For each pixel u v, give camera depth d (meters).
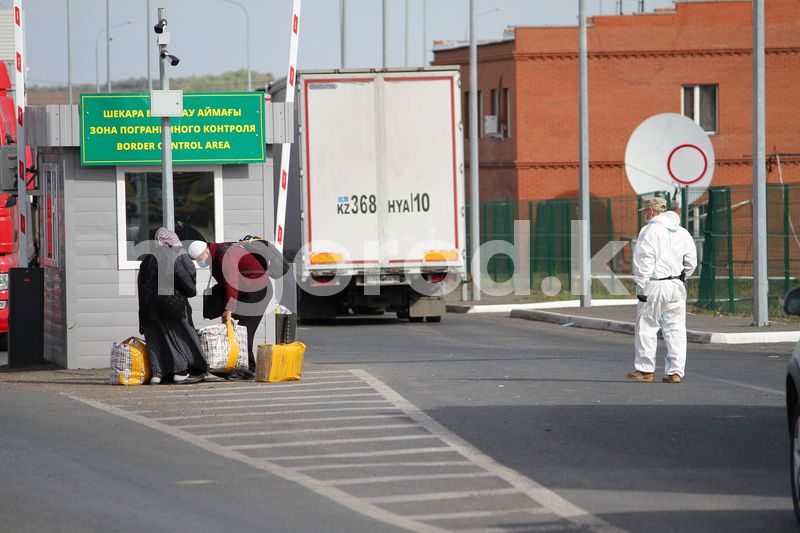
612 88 140.75
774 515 23.34
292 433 33.06
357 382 43.94
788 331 62.09
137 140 50.12
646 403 37.78
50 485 26.80
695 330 63.88
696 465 28.09
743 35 140.75
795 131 140.62
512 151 142.62
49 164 53.34
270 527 22.66
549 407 37.03
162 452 30.56
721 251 109.25
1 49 91.38
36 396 41.66
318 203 74.06
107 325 50.78
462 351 57.78
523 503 24.34
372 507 24.16
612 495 25.03
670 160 76.69
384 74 74.31
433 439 31.70
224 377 45.75
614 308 85.06
